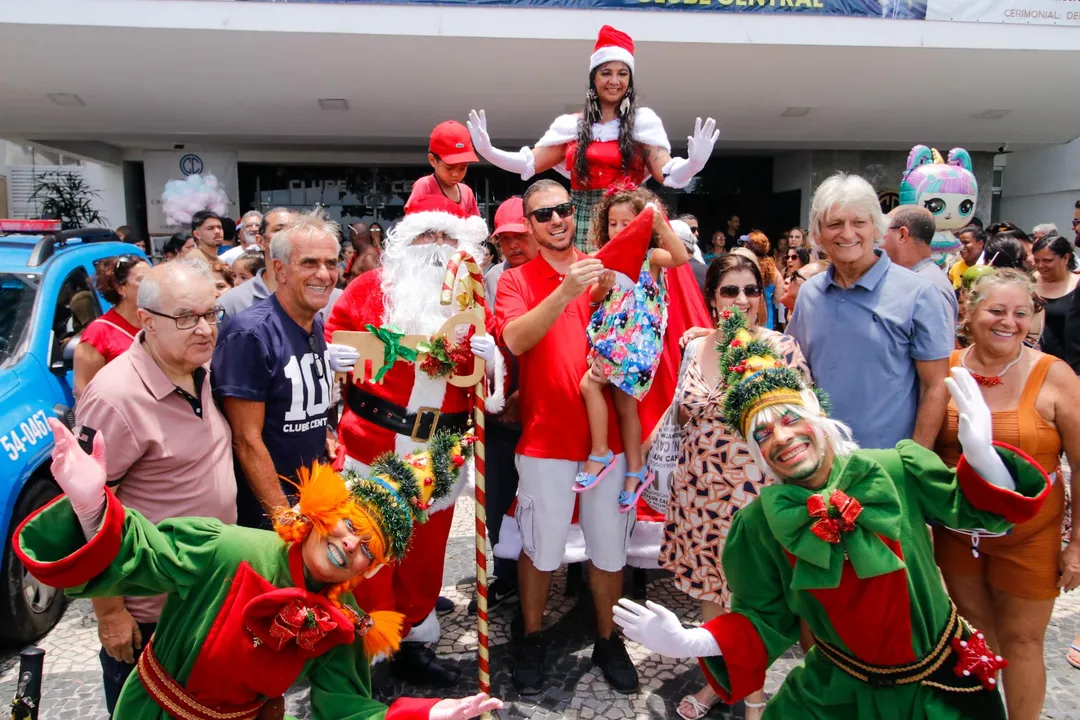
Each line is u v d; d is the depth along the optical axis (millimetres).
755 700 3008
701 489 3076
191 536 1979
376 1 9023
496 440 3967
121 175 14820
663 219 3168
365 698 2020
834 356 3045
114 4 8625
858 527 1955
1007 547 2654
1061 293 5504
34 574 1731
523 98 11078
